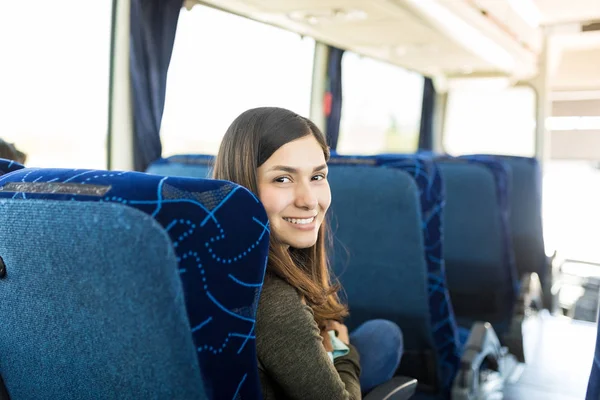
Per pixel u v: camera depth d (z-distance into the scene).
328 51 4.09
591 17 5.47
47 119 2.21
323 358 0.95
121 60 2.55
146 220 0.63
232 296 0.70
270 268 1.01
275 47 3.49
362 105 4.62
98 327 0.73
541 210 3.21
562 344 3.45
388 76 4.93
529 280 2.95
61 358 0.80
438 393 1.98
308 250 1.28
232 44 3.09
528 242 3.30
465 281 2.75
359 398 1.19
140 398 0.75
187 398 0.71
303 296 1.05
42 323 0.78
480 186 2.42
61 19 2.23
